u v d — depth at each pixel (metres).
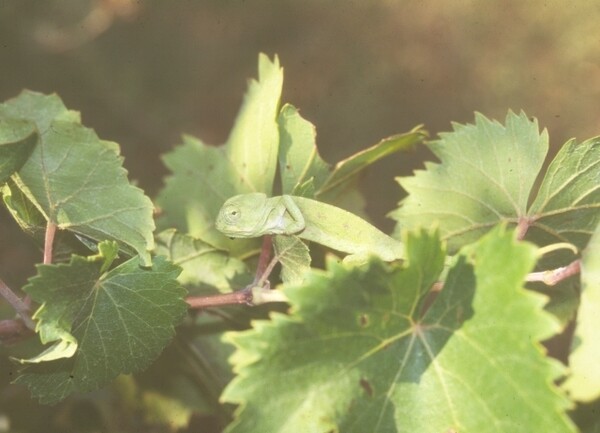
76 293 0.55
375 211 1.31
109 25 1.55
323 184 0.65
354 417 0.50
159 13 1.59
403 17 1.62
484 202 0.64
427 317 0.52
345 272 0.49
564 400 0.48
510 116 0.63
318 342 0.50
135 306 0.56
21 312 0.58
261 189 0.68
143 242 0.57
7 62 1.40
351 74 1.56
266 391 0.49
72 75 1.46
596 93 1.56
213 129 1.54
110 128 1.46
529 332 0.48
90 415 0.72
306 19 1.63
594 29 1.58
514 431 0.49
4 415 0.72
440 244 0.51
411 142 0.65
